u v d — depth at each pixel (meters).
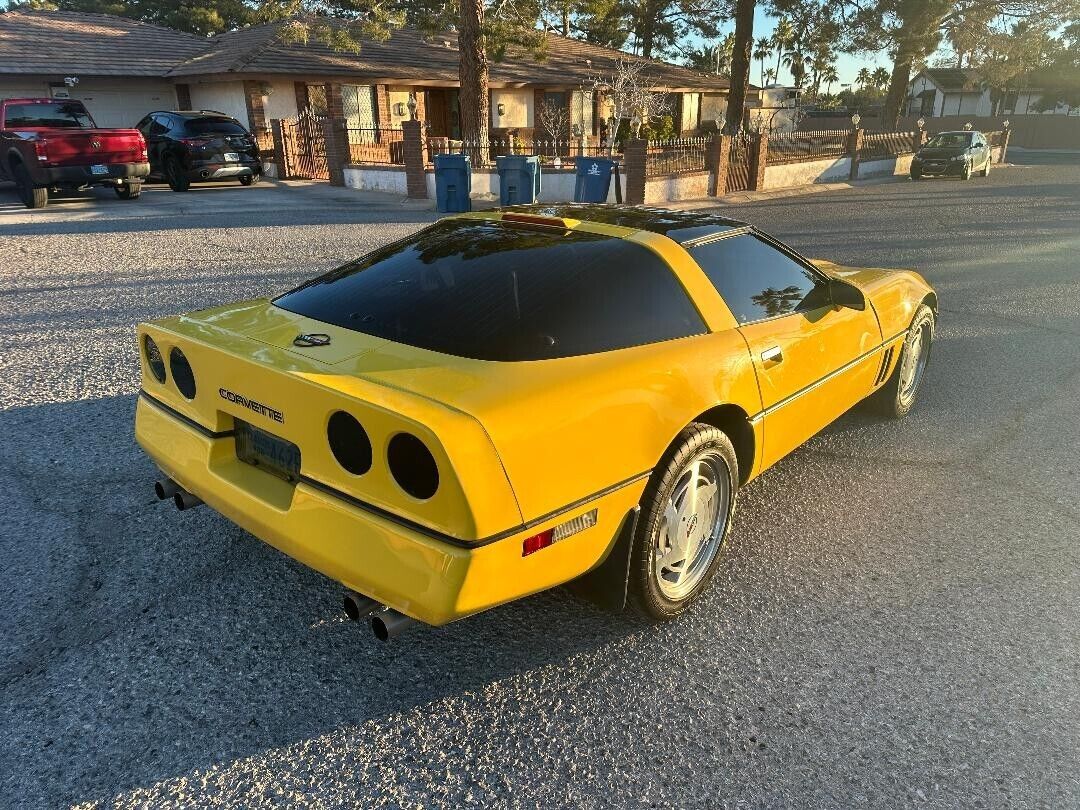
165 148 17.38
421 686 2.58
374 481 2.14
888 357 4.47
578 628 2.91
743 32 24.47
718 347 2.96
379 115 23.92
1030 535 3.62
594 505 2.41
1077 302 8.43
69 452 4.19
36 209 13.87
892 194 20.67
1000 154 35.75
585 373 2.45
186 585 3.07
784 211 16.47
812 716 2.48
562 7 21.72
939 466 4.35
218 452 2.68
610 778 2.23
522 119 28.09
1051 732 2.43
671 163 18.09
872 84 76.81
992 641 2.87
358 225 12.79
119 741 2.30
